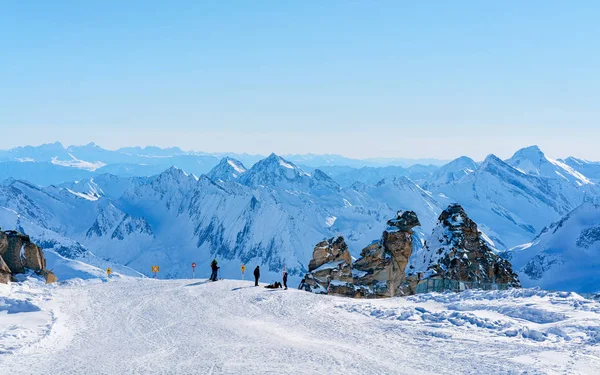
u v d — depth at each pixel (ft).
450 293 148.25
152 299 152.56
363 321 123.95
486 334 105.19
